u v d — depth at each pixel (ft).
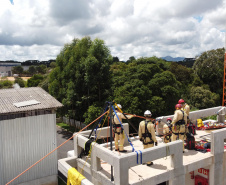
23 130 40.81
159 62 106.52
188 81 144.05
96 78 74.64
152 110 71.51
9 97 44.96
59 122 118.62
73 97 83.20
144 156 17.28
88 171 21.22
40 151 42.96
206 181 24.59
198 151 24.98
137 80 77.30
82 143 22.30
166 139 26.84
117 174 16.21
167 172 19.58
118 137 23.97
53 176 44.73
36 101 43.78
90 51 76.43
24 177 41.37
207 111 36.99
